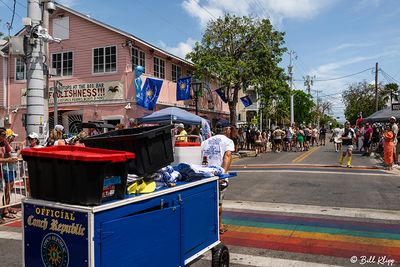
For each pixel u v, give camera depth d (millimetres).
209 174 4219
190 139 12883
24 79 20203
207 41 23719
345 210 7613
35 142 8297
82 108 19125
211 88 26578
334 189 9867
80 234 2820
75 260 2857
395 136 14484
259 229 6418
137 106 18141
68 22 19641
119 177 3051
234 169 14945
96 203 2840
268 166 15570
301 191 9648
